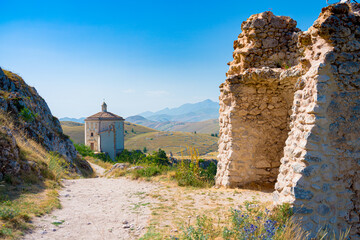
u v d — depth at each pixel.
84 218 5.98
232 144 8.61
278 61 9.07
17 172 8.08
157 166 13.61
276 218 4.68
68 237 4.81
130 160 34.56
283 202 4.86
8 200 6.14
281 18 9.25
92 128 53.03
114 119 54.16
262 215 4.99
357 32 5.02
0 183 7.07
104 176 15.34
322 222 4.70
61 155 17.53
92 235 4.98
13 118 14.98
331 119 4.82
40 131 17.44
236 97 8.65
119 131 55.19
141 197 8.18
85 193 8.88
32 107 19.58
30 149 11.09
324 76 4.80
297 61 8.75
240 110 8.62
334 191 4.83
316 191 4.71
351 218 4.84
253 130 8.66
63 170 13.66
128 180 11.99
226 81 8.85
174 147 144.38
